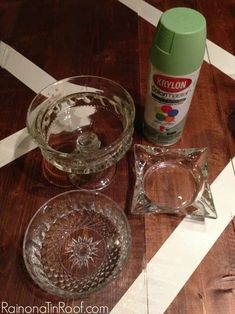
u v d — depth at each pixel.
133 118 0.32
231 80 0.40
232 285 0.28
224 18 0.45
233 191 0.33
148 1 0.47
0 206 0.32
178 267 0.29
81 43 0.43
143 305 0.28
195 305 0.28
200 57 0.27
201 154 0.35
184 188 0.33
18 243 0.30
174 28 0.26
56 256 0.30
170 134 0.34
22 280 0.28
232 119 0.37
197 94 0.39
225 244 0.30
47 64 0.41
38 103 0.34
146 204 0.32
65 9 0.46
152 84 0.30
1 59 0.41
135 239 0.30
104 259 0.30
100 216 0.32
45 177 0.34
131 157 0.35
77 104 0.37
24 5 0.46
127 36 0.43
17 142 0.35
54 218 0.32
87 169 0.32
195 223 0.31
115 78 0.40
